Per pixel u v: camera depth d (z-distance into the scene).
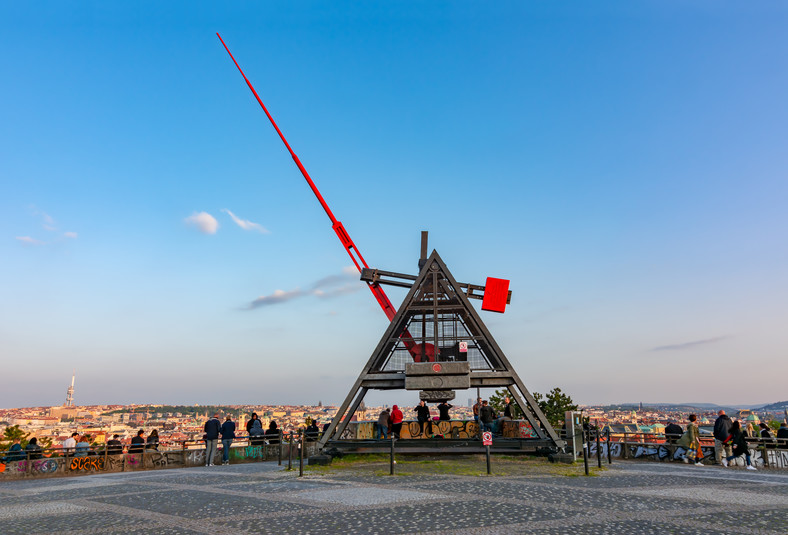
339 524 9.42
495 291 23.41
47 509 11.85
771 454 19.98
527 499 11.62
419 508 10.66
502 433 24.28
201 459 23.39
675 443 22.34
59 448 20.86
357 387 22.05
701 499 11.67
